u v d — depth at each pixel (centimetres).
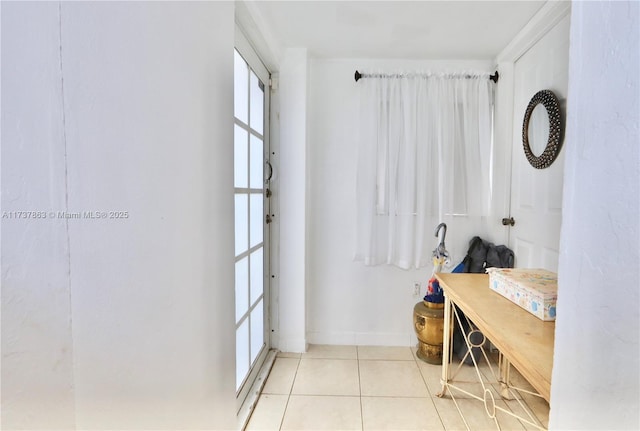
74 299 53
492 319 114
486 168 227
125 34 63
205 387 97
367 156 232
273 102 228
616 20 44
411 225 230
